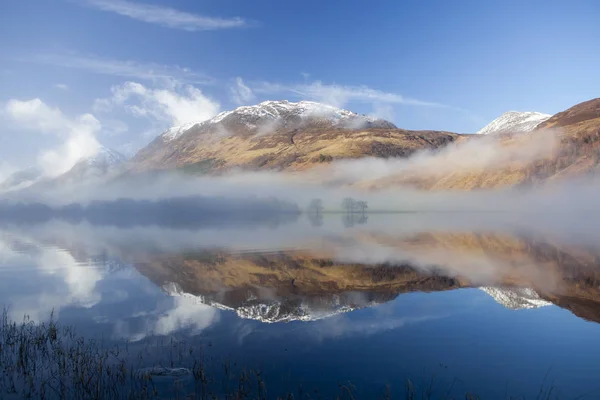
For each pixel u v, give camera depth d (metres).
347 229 114.62
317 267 49.22
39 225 156.88
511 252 60.75
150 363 20.67
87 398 17.03
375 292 36.56
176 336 24.84
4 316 28.98
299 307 31.59
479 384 18.36
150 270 48.16
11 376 19.23
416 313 29.62
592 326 26.23
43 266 51.25
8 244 78.81
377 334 25.06
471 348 22.62
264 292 36.88
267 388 17.95
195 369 19.75
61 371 19.61
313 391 17.73
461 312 29.77
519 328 26.03
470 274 44.09
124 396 17.28
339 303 32.84
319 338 24.36
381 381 18.69
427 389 17.94
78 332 25.66
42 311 30.73
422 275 43.78
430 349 22.48
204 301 33.78
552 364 20.48
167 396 17.19
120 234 103.75
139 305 32.41
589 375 19.17
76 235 102.06
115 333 25.42
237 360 21.05
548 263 50.38
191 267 49.88
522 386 18.20
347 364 20.56
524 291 36.19
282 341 23.80
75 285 40.12
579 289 36.56
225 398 17.00
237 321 27.95
